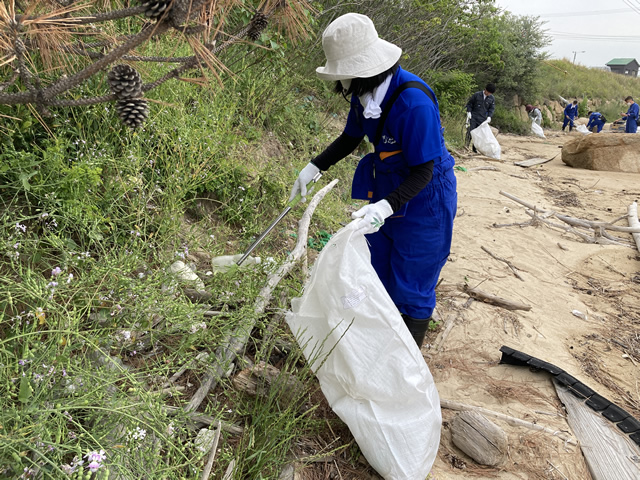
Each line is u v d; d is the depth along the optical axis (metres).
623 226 6.40
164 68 3.37
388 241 2.59
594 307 4.33
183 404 2.13
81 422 1.78
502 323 3.76
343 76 2.18
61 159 2.40
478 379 3.06
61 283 1.91
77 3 1.62
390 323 2.10
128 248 2.56
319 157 2.87
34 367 1.59
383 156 2.43
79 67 2.18
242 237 3.65
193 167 3.12
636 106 16.33
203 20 1.47
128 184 2.72
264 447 1.94
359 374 2.09
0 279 1.77
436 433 2.17
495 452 2.38
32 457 1.54
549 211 6.69
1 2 1.31
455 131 12.38
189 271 2.67
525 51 20.09
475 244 5.44
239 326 2.44
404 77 2.28
